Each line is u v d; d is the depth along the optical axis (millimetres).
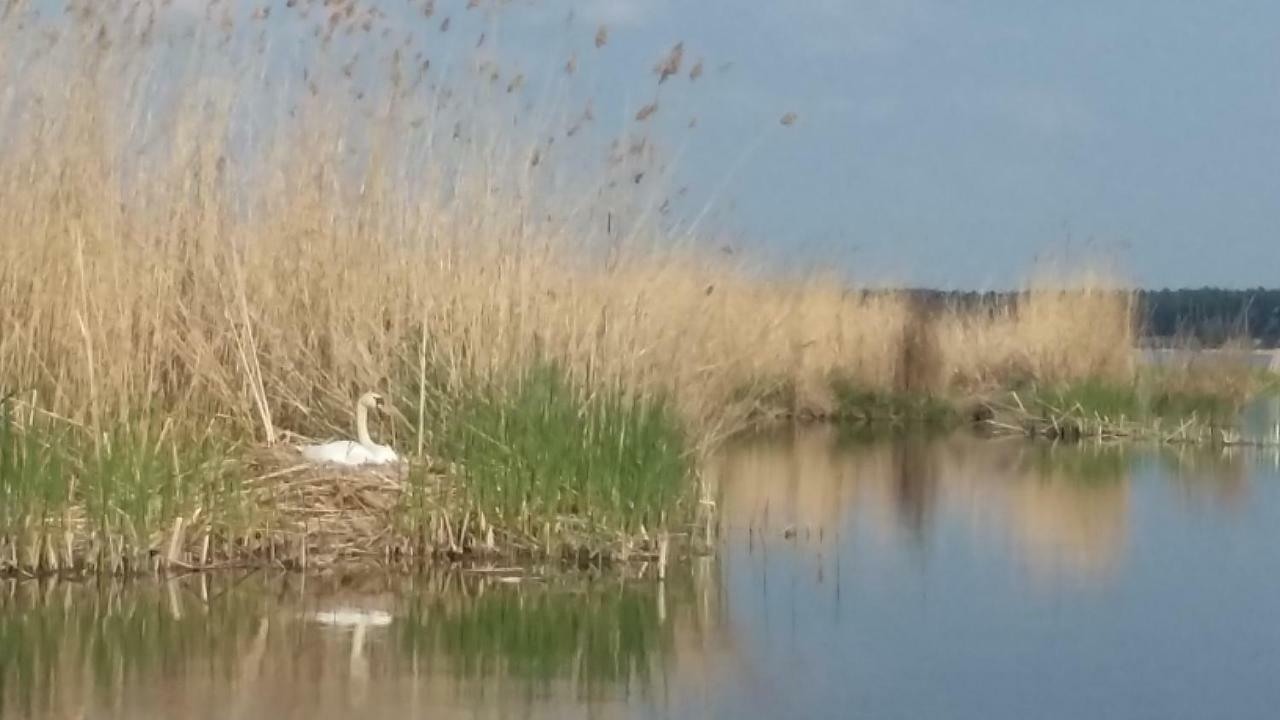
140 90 12633
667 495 12258
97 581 10938
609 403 12211
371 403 12766
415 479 11836
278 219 13711
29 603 10305
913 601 11102
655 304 12992
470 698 8445
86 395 11445
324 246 13734
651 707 8359
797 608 10836
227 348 13477
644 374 12477
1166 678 9164
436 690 8586
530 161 13000
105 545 11133
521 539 11938
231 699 8297
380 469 12445
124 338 11602
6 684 8484
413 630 9938
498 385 12336
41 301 11672
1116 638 10125
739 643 9812
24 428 11055
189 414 12609
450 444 12266
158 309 12352
